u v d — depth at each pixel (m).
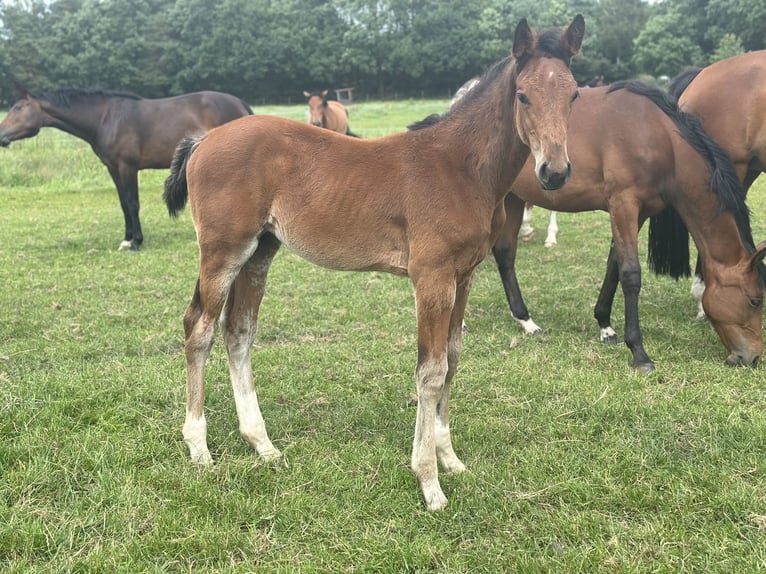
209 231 3.18
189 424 3.34
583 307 6.09
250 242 3.22
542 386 4.23
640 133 4.65
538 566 2.49
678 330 5.39
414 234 2.98
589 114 4.90
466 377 4.42
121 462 3.22
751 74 5.21
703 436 3.49
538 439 3.57
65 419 3.61
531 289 6.71
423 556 2.56
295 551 2.64
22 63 51.91
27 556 2.57
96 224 10.62
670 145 4.64
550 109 2.78
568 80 2.84
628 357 4.81
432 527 2.81
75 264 7.85
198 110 9.29
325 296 6.49
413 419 3.83
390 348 5.02
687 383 4.30
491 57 54.59
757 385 4.21
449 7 56.72
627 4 56.72
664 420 3.67
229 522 2.80
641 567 2.47
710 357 4.79
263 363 4.68
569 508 2.89
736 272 4.45
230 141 3.18
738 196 4.49
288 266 7.79
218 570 2.50
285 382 4.34
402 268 3.13
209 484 3.06
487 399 4.11
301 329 5.50
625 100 4.79
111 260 8.09
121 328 5.50
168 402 3.94
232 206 3.13
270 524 2.82
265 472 3.19
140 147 9.04
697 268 5.93
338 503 2.96
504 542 2.67
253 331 3.56
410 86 58.53
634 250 4.71
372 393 4.23
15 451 3.22
